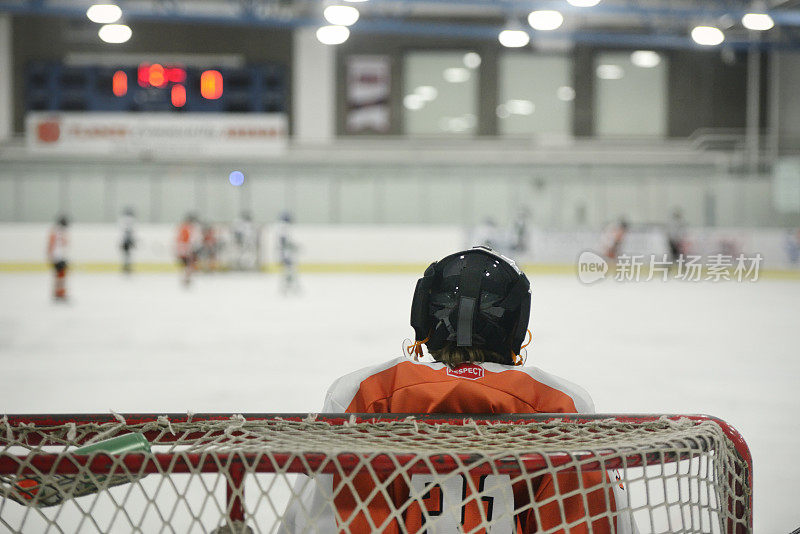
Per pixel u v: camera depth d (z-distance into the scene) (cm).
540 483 306
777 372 1634
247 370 1631
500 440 300
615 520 307
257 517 641
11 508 678
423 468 268
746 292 4000
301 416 328
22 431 326
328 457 268
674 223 4934
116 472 273
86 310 2903
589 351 1938
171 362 1736
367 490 301
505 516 266
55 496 286
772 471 884
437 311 337
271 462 270
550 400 333
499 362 342
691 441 291
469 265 337
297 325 2472
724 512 312
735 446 315
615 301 3438
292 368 1661
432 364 333
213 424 323
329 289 4006
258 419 328
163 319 2625
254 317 2700
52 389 1409
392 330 2352
